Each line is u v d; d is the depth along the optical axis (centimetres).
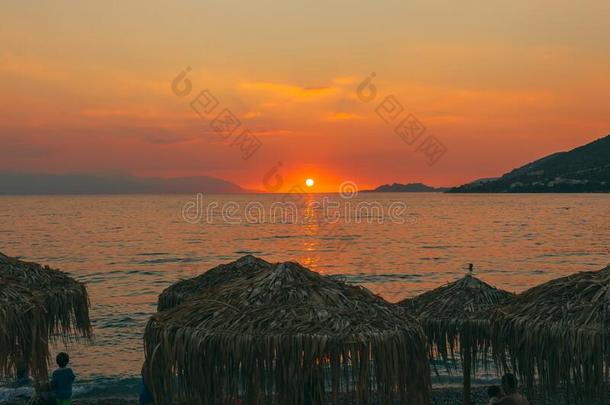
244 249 6438
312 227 10406
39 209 19038
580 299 737
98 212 16912
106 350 2064
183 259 5472
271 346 602
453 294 1141
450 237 7844
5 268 932
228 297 690
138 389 1595
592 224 10206
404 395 646
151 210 18662
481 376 1591
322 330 613
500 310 813
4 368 805
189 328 641
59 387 1012
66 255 5791
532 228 9381
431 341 1094
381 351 618
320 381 624
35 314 835
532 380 755
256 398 607
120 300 3288
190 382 631
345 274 4394
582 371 700
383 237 7962
